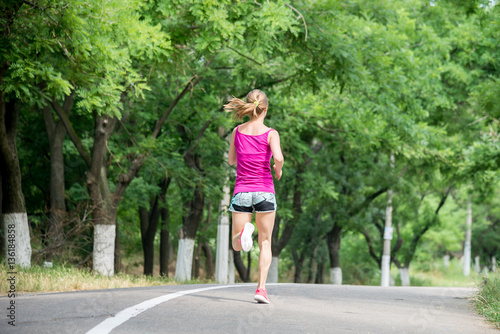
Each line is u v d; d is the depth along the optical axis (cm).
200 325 928
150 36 2352
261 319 1018
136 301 1175
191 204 4475
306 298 1417
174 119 4131
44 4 1997
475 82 5128
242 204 1174
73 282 2111
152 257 4978
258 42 2772
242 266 6003
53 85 2123
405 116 4303
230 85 3834
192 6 2488
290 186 5662
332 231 6812
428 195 8812
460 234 10844
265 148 1173
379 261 7475
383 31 3759
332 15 3084
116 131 4016
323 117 4331
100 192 3241
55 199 3638
